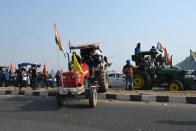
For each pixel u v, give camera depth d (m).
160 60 24.20
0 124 12.10
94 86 16.23
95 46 18.83
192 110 14.77
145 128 11.18
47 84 30.66
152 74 23.81
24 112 14.81
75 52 17.61
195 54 26.53
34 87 26.02
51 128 11.31
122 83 29.89
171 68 23.80
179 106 16.12
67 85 15.95
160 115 13.53
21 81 26.62
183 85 23.19
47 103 17.70
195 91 22.27
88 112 14.59
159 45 24.34
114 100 18.88
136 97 18.66
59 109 15.56
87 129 11.09
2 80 31.39
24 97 20.89
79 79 16.00
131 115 13.62
